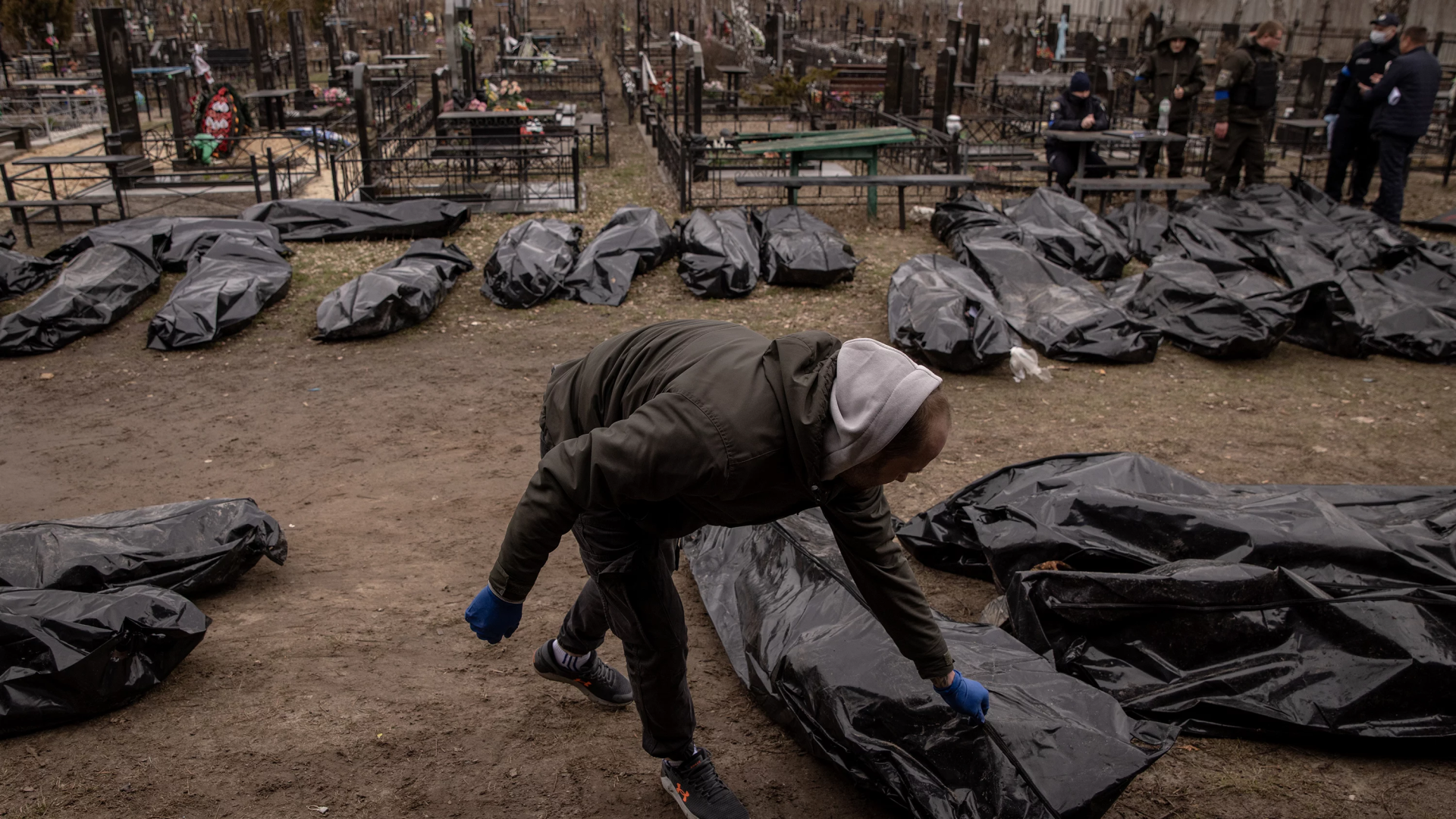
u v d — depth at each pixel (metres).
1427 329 6.84
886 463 1.76
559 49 32.03
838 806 2.50
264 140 15.86
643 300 8.22
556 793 2.53
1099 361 6.76
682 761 2.35
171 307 7.16
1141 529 3.21
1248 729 2.67
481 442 5.60
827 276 8.35
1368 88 10.05
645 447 1.72
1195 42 11.59
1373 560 2.98
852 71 20.44
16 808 2.34
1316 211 9.79
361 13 37.62
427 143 15.18
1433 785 2.48
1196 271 7.46
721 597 3.48
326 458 5.36
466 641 3.36
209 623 3.24
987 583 3.71
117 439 5.61
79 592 2.91
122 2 30.53
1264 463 5.11
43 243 9.77
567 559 4.15
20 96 19.64
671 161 12.98
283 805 2.41
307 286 8.32
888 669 2.65
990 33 27.48
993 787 2.26
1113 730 2.44
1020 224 9.27
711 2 34.53
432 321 7.74
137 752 2.60
